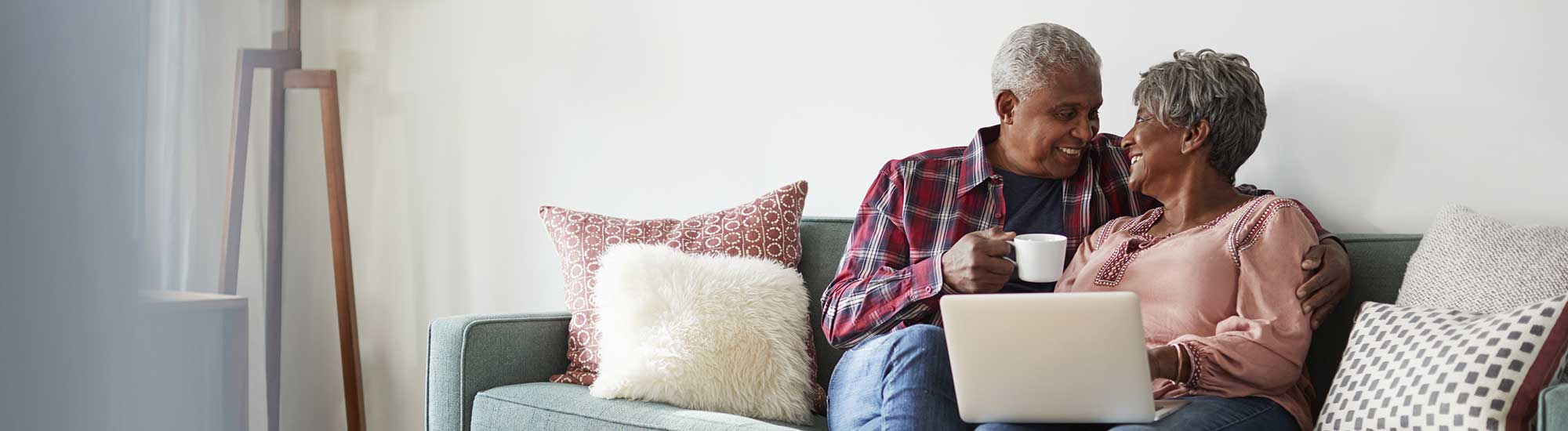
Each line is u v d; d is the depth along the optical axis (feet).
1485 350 4.46
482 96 10.19
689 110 9.15
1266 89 6.81
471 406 6.98
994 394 4.61
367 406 10.94
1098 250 6.13
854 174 8.39
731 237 7.65
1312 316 5.36
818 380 7.45
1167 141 5.86
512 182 10.03
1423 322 4.94
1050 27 6.45
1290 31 6.70
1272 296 5.30
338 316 9.98
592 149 9.62
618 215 9.49
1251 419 4.92
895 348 5.27
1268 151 6.83
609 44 9.54
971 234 6.01
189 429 0.76
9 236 0.64
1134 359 4.40
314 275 10.69
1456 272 5.34
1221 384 5.05
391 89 10.71
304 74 9.80
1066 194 6.57
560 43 9.78
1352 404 4.91
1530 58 6.01
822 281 7.69
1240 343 5.05
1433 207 6.30
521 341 7.30
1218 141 5.76
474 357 6.99
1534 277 5.08
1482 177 6.15
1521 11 6.03
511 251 10.03
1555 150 5.97
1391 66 6.39
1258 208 5.59
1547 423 3.71
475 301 10.23
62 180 0.66
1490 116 6.12
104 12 0.68
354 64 10.93
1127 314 4.36
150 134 0.72
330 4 11.05
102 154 0.68
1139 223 6.10
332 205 9.86
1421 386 4.59
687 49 9.16
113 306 0.69
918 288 5.96
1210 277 5.49
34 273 0.65
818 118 8.55
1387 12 6.39
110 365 0.70
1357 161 6.51
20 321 0.65
